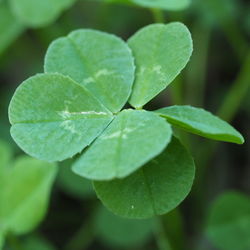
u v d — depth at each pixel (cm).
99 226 26
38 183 21
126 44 17
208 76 31
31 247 25
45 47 31
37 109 16
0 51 29
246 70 27
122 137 15
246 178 28
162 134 14
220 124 15
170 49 16
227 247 22
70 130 15
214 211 23
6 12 30
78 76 17
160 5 20
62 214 28
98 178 14
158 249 26
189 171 15
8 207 22
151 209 15
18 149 28
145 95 16
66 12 31
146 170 15
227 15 30
